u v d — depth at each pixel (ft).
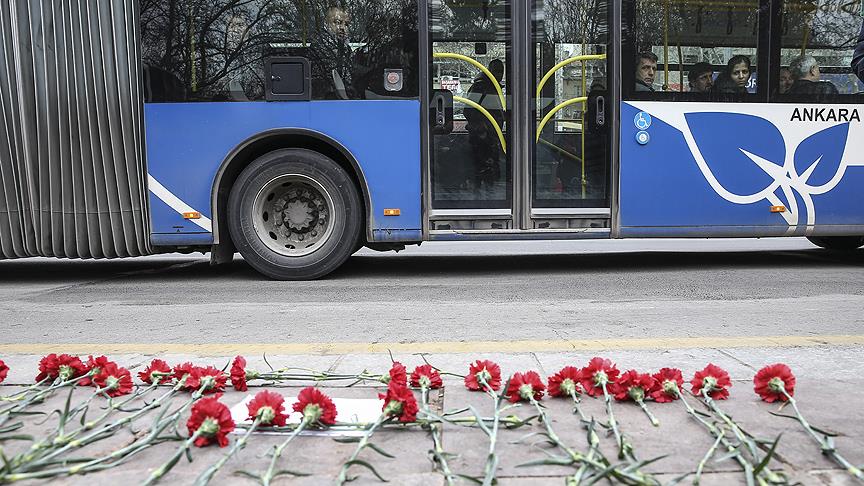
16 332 12.14
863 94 19.70
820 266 21.16
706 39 19.17
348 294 16.37
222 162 18.25
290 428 6.06
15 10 17.78
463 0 18.74
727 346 10.16
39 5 17.80
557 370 8.73
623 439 5.58
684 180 19.21
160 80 18.15
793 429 6.14
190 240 18.31
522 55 18.81
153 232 18.26
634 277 18.94
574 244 30.73
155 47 18.11
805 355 9.41
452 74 18.66
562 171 19.01
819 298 15.17
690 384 7.71
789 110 19.43
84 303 15.40
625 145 19.03
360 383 7.94
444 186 18.76
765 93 19.36
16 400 6.95
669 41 19.10
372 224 18.56
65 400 7.06
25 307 14.89
